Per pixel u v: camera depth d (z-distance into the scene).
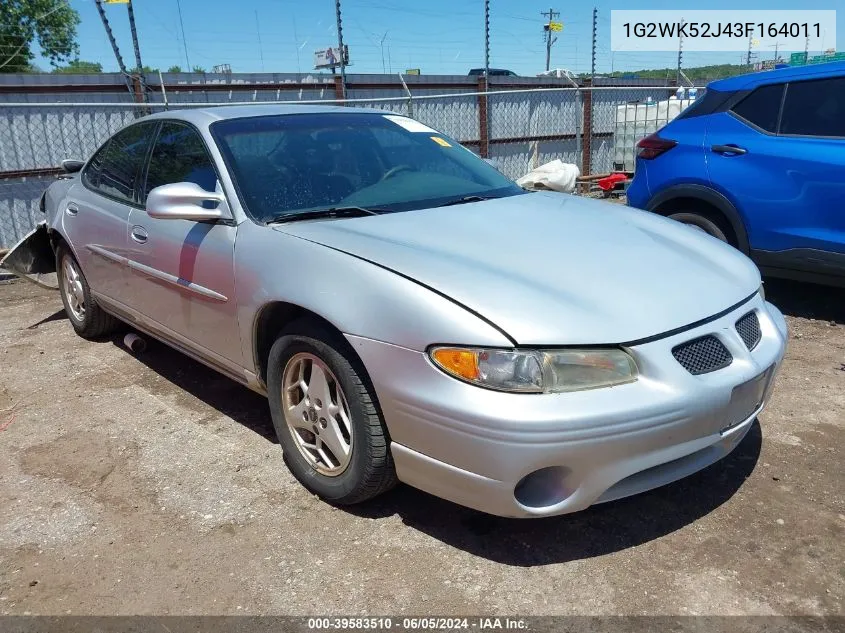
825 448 3.22
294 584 2.43
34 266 5.44
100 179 4.40
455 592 2.37
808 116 4.79
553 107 13.59
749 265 3.06
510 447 2.18
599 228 3.07
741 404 2.53
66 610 2.34
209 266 3.17
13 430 3.65
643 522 2.71
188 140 3.56
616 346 2.28
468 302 2.31
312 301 2.62
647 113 12.48
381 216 3.05
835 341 4.64
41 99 9.38
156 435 3.54
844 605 2.25
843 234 4.56
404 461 2.47
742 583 2.36
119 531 2.76
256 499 2.95
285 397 2.96
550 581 2.40
